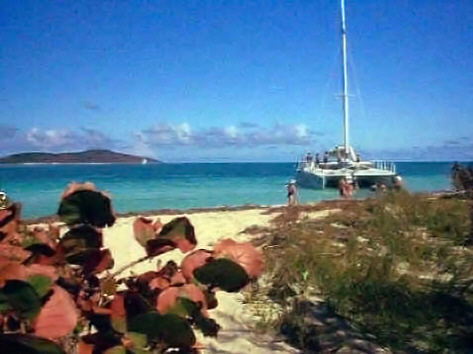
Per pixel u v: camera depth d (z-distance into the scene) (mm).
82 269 1501
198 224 15000
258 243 11469
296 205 18578
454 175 19531
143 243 1543
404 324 6496
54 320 1110
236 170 134750
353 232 11133
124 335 1309
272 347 6121
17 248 1450
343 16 46312
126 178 80188
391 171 38812
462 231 10945
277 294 7781
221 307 7434
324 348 5996
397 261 9086
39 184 60938
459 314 6723
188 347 1332
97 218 1495
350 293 7500
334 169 43094
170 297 1368
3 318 1101
